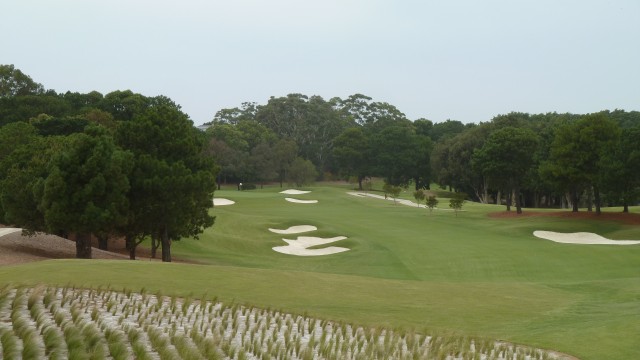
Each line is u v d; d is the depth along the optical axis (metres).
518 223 50.75
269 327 15.04
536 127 89.75
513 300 21.47
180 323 14.44
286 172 113.94
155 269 21.23
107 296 16.44
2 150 47.78
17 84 90.81
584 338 15.27
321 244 43.66
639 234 43.00
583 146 50.50
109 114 73.19
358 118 155.62
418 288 22.89
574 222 48.69
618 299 22.28
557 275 31.84
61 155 30.45
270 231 49.25
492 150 57.41
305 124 141.50
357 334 14.91
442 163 101.00
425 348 14.00
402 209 65.81
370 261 36.50
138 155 33.41
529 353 13.96
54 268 19.92
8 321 12.77
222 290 19.02
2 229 37.88
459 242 41.94
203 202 35.84
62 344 11.29
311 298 19.31
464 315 18.38
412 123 148.00
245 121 135.50
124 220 31.00
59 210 29.56
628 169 46.41
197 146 36.81
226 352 12.42
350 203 73.06
